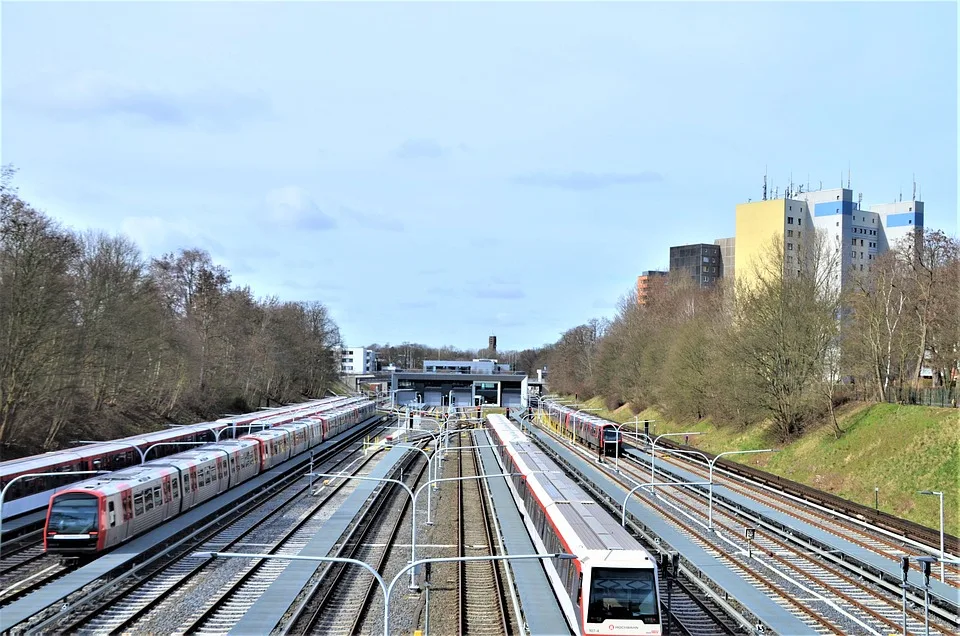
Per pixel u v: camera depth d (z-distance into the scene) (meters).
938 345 65.38
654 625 23.97
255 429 80.31
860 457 55.72
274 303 156.62
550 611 27.56
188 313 108.31
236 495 50.97
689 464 73.69
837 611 29.34
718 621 28.55
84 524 33.75
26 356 58.38
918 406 55.91
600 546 25.95
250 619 26.19
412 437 97.50
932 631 27.47
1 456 56.69
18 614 25.31
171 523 41.28
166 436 61.09
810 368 68.56
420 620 28.58
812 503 51.19
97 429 72.44
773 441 71.44
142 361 81.56
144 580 31.81
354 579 33.53
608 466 72.00
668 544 39.19
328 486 59.44
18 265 57.88
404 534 44.00
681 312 111.00
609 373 135.50
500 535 42.19
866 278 83.56
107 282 73.31
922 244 68.69
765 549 39.50
